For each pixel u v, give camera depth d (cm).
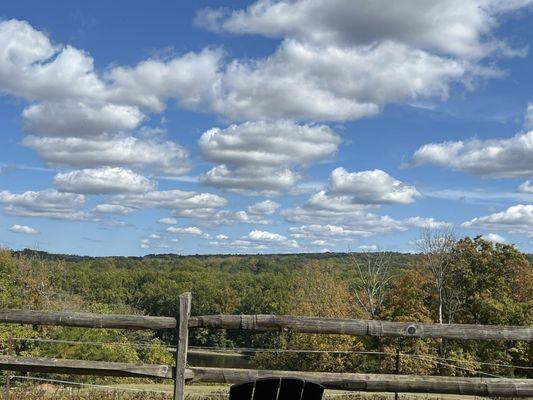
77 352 2322
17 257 3578
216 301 7769
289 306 5219
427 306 4541
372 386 661
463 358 3195
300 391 474
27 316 699
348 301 4725
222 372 671
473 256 4469
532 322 4016
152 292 7562
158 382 1688
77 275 6078
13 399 887
